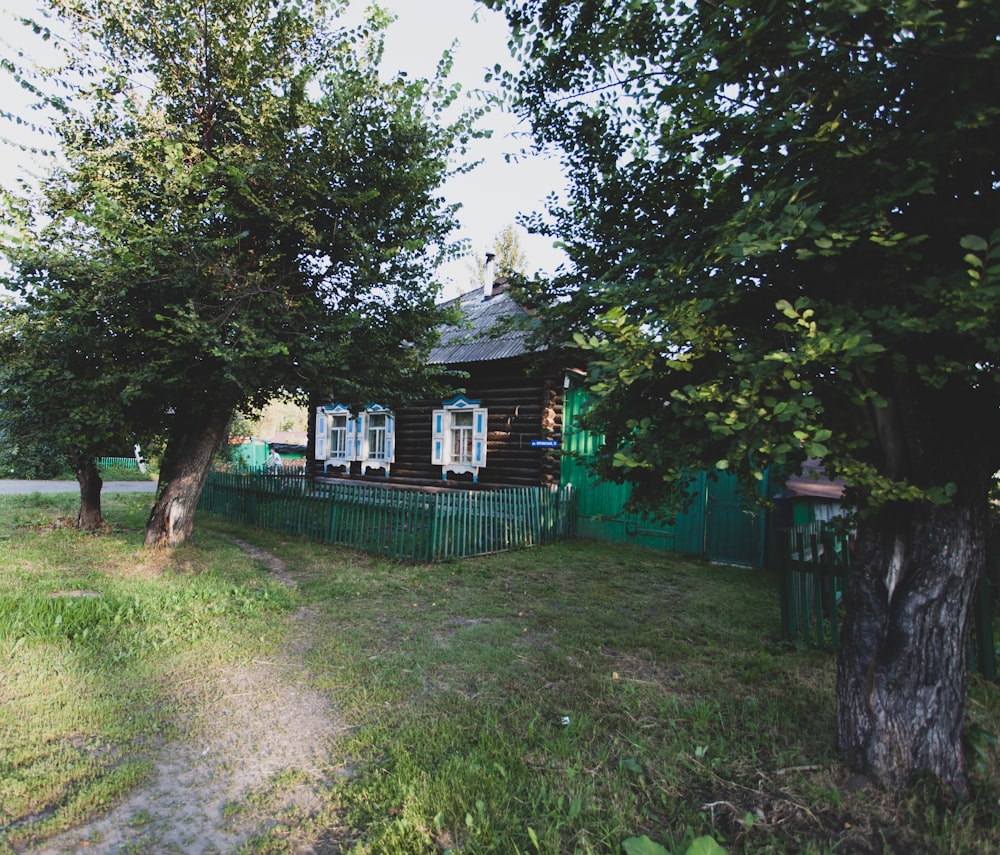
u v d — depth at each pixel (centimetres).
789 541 486
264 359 674
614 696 365
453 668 412
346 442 1500
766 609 584
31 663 394
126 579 635
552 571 752
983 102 182
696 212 308
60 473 2450
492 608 570
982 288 160
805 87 210
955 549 252
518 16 328
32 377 668
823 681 389
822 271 242
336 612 545
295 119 703
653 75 296
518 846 227
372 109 748
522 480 1101
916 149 195
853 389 211
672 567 796
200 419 850
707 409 223
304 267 798
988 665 398
